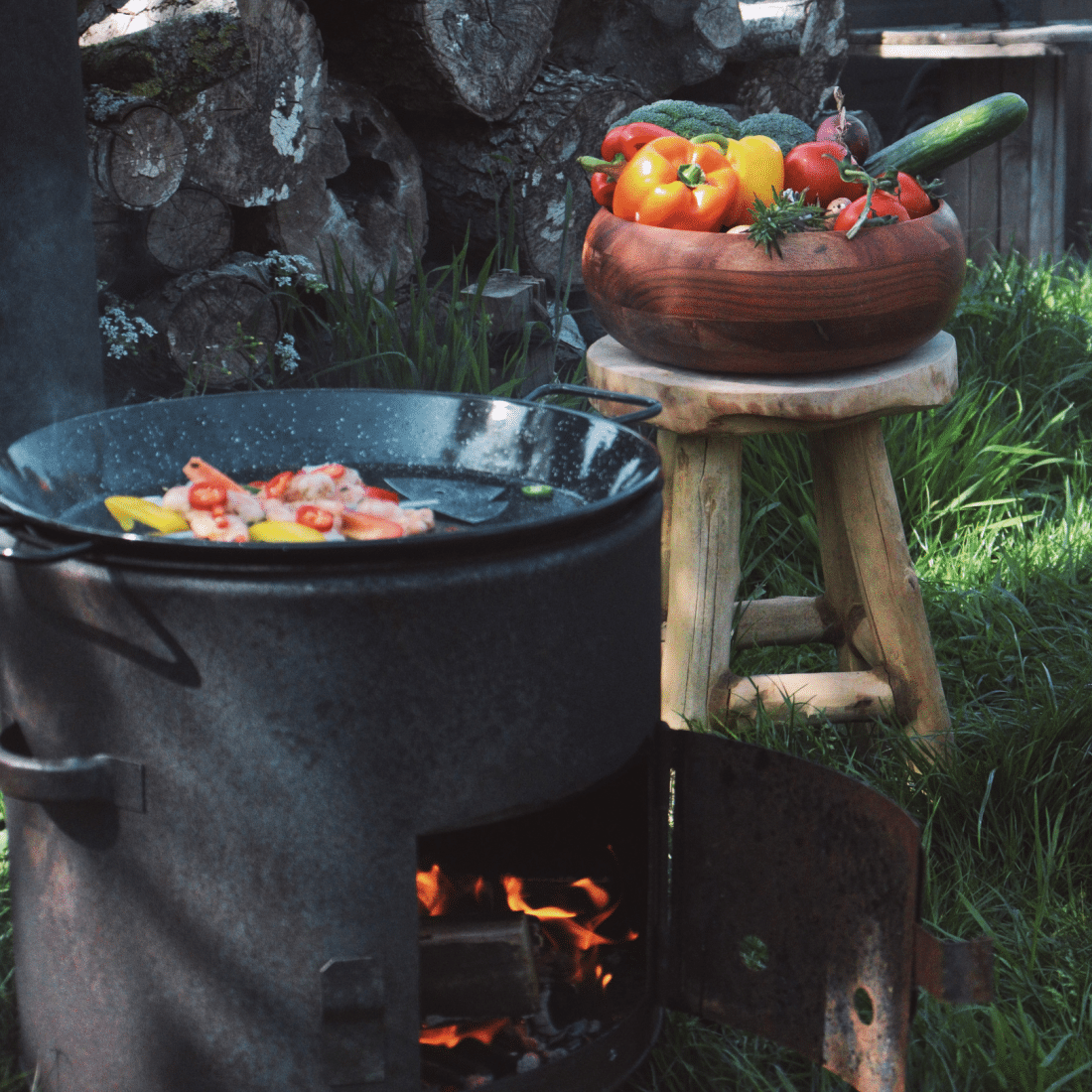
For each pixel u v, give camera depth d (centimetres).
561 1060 139
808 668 246
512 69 311
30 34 183
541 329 318
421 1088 138
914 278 186
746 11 388
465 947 144
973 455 307
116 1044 133
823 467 222
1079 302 417
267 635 116
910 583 209
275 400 168
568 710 128
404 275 317
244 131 272
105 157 245
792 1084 151
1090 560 278
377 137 307
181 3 261
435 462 168
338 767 120
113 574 118
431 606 117
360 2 296
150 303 271
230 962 126
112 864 127
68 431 152
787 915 146
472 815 125
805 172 199
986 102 216
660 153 197
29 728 132
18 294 190
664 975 155
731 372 195
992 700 235
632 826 161
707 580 206
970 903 171
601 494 152
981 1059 151
